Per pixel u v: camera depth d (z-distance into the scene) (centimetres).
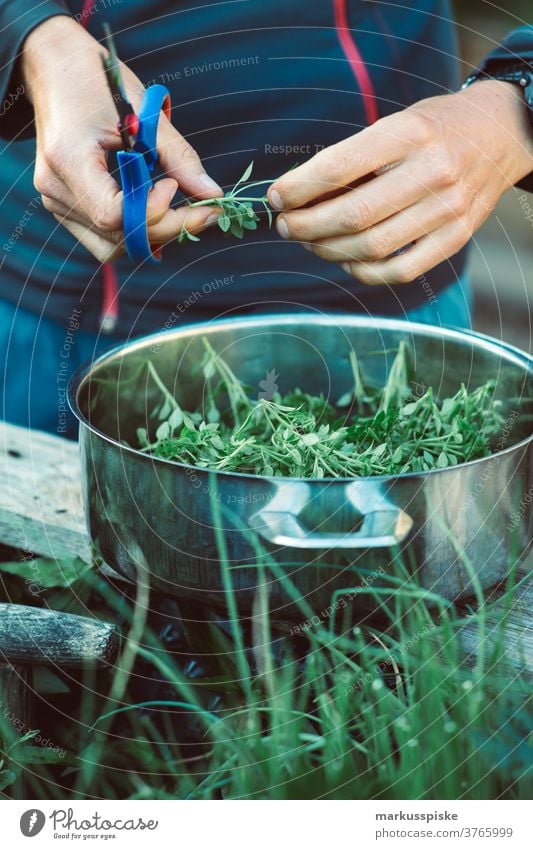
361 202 110
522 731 106
